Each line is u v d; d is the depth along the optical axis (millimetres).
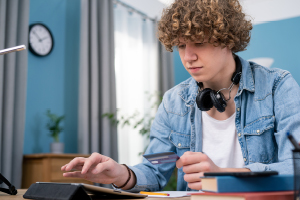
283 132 1059
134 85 4289
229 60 1175
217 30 1032
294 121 1062
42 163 2791
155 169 1242
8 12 2910
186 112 1364
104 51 3771
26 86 2988
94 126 3551
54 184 810
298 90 1142
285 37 4508
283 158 1021
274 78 1209
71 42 3705
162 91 4609
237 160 1248
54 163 2775
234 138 1257
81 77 3566
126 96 4117
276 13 4586
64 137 3496
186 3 1090
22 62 2949
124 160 3977
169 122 1396
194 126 1323
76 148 3598
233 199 565
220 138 1271
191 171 898
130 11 4434
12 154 2834
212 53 1065
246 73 1242
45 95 3357
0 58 2768
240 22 1132
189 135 1341
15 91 2908
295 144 532
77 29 3791
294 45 4457
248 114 1229
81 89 3547
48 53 3391
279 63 4496
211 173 643
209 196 611
